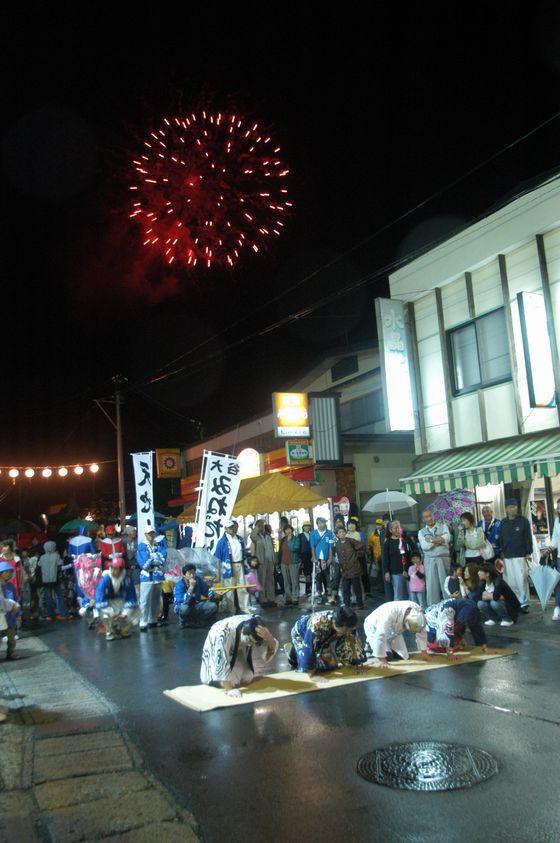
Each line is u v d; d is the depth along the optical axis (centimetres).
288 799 440
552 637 924
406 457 2139
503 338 1392
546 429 1285
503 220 1357
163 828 409
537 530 1327
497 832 379
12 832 412
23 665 989
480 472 1287
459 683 705
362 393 2380
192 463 3556
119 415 2639
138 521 1488
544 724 555
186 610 1246
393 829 390
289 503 1647
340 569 1339
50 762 532
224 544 1377
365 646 942
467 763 479
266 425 2745
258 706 662
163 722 630
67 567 1633
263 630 739
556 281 1263
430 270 1548
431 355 1577
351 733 561
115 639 1176
